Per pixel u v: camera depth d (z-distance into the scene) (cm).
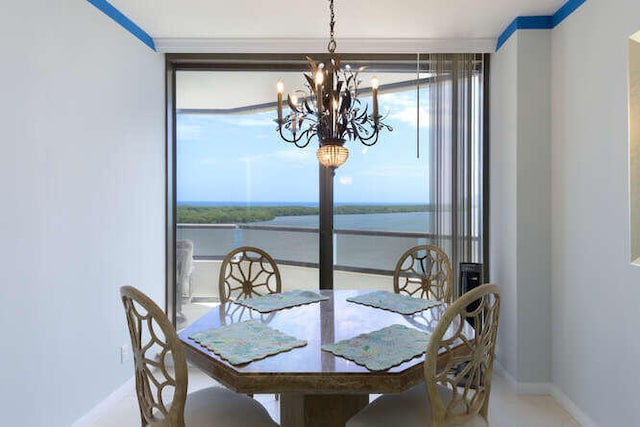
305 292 242
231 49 309
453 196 315
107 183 251
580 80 235
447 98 315
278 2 250
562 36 255
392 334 168
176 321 341
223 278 255
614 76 205
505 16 270
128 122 273
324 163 186
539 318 272
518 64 271
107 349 251
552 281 269
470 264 293
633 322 193
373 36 299
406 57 321
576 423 236
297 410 180
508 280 287
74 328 223
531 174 272
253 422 153
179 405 136
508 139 286
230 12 263
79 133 227
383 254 334
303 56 321
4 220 180
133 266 280
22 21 189
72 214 221
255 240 340
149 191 301
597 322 221
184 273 342
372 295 236
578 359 239
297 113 195
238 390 132
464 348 156
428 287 272
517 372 273
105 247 249
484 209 325
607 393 212
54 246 208
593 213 224
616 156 205
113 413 246
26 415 191
